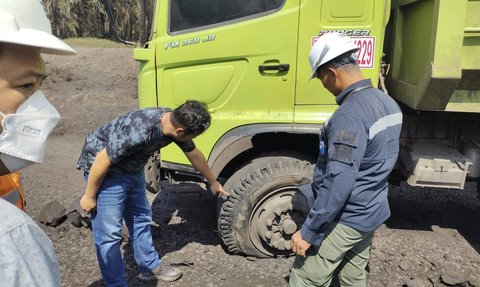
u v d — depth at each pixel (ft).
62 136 24.71
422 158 10.39
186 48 10.47
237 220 10.43
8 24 2.80
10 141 3.06
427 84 8.73
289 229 10.32
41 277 2.58
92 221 8.80
